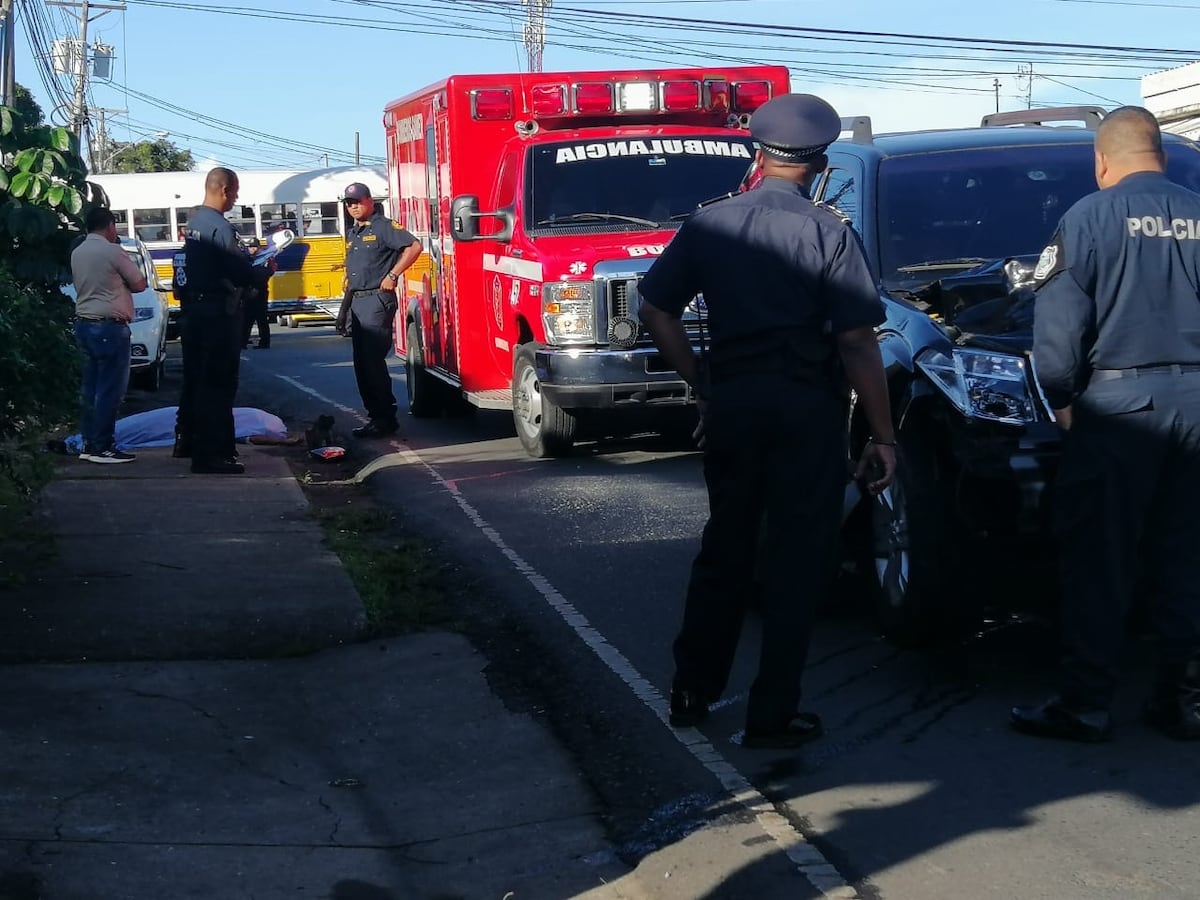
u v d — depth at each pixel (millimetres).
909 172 7215
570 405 10797
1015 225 6922
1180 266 4773
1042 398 5301
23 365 6645
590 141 11992
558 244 11117
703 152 12000
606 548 8242
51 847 4289
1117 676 5008
